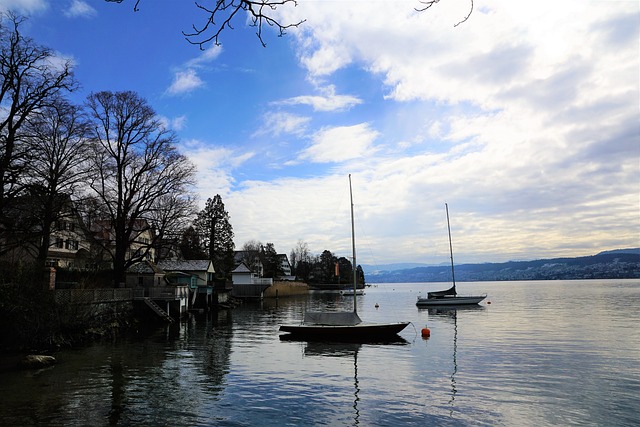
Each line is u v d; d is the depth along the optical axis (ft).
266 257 460.55
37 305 82.28
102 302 109.09
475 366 67.41
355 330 100.32
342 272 543.80
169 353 80.64
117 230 128.67
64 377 59.77
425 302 223.30
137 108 128.67
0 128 85.97
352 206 116.98
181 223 136.67
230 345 91.40
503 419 42.55
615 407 46.19
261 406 46.80
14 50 85.76
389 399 49.34
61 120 101.76
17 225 93.66
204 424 41.19
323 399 49.42
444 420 42.32
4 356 74.43
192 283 185.47
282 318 161.58
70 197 104.42
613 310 181.68
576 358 73.56
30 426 40.37
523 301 253.85
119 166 127.24
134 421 41.93
